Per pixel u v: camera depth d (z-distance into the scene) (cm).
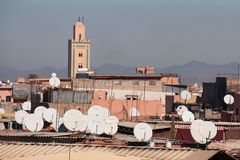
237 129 8631
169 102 13262
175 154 5119
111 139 7188
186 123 8575
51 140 7131
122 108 11794
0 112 11238
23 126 8738
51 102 11375
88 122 7488
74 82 13150
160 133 8494
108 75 13612
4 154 5441
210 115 12044
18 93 14275
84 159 5106
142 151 5328
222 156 4888
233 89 15188
